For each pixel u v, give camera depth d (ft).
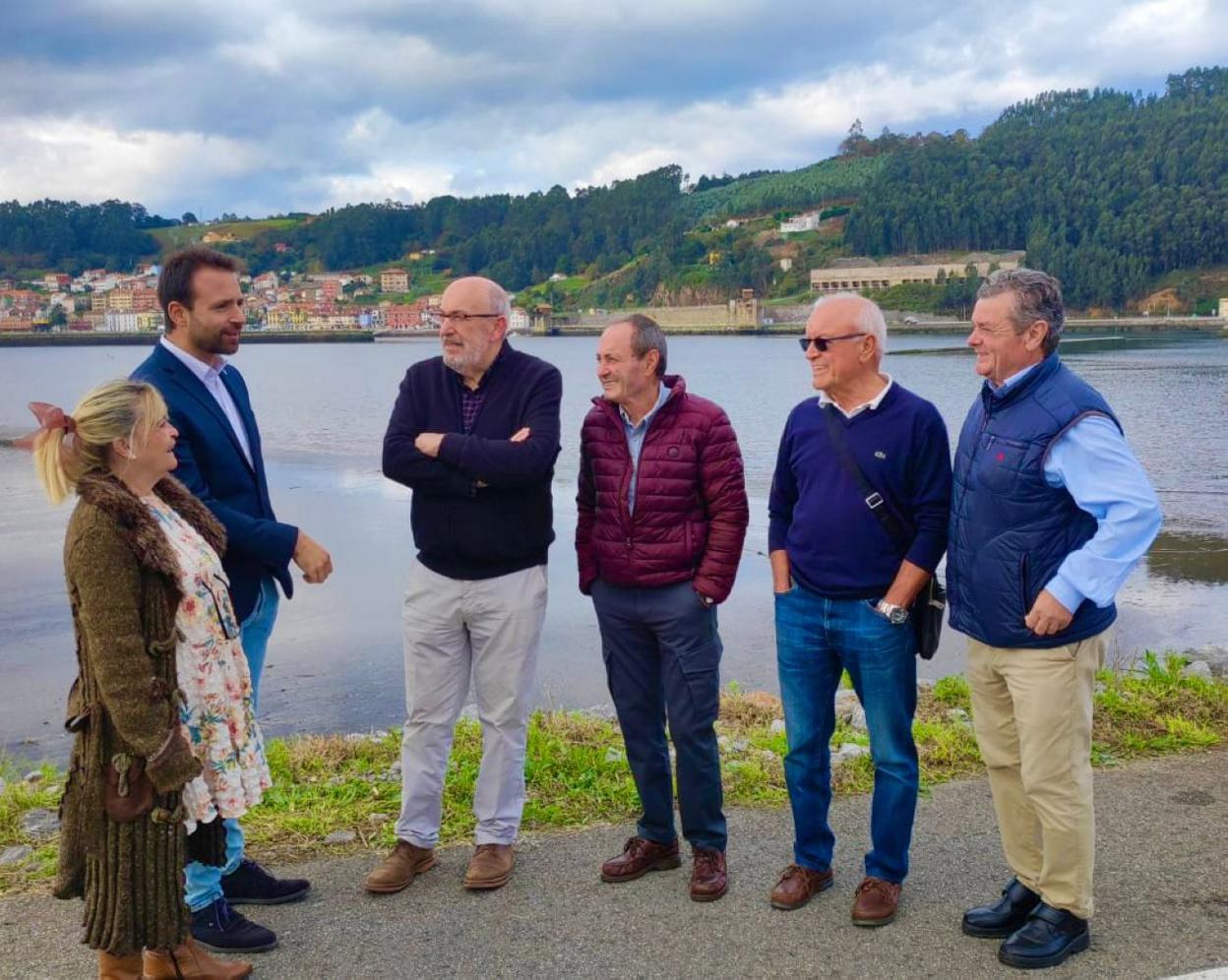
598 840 13.33
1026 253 531.09
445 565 12.43
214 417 11.59
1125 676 20.68
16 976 10.13
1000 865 12.48
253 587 11.70
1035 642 10.36
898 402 11.34
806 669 11.82
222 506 11.38
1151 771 15.11
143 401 9.22
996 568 10.52
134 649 8.76
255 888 11.56
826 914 11.38
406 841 12.20
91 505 8.82
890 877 11.34
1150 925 10.89
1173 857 12.36
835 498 11.41
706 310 556.92
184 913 9.21
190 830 9.48
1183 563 41.88
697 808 11.96
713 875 11.83
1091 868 10.44
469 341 12.27
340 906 11.60
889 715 11.37
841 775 15.34
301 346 528.63
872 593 11.33
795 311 544.62
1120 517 9.82
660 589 12.02
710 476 11.86
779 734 17.67
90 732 8.89
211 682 9.64
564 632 30.94
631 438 12.27
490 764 12.28
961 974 10.14
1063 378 10.45
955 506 11.02
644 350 11.84
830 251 622.13
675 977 10.11
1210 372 181.68
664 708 12.64
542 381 12.61
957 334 437.58
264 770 10.16
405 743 12.50
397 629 31.27
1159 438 86.84
